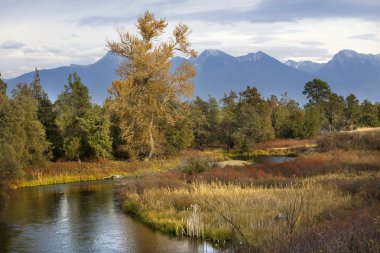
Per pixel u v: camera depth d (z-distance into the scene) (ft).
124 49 193.77
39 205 99.35
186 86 195.62
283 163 129.18
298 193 72.84
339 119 298.35
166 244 59.98
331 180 90.38
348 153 144.56
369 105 308.81
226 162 176.55
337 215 53.31
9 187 126.11
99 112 198.90
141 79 191.21
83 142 188.34
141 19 190.29
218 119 257.14
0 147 129.70
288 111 297.12
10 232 71.97
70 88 204.23
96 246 61.72
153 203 83.10
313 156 142.20
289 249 33.55
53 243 64.23
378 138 166.20
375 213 45.50
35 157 158.10
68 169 163.32
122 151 202.18
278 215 60.44
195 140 255.91
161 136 201.98
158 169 174.91
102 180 154.30
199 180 105.70
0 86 196.65
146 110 193.88
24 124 156.56
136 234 67.10
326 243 32.78
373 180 75.05
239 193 79.30
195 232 62.64
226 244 55.62
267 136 262.26
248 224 58.49
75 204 99.66
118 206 94.99
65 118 189.26
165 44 193.47
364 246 31.65
